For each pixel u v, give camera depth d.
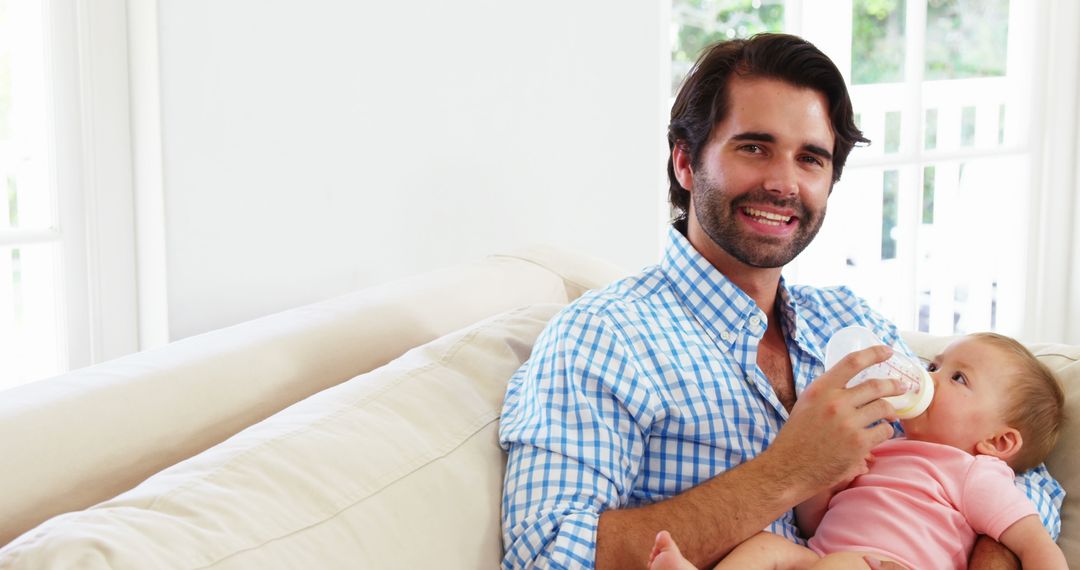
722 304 1.33
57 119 1.66
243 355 1.21
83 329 1.73
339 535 0.95
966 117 3.24
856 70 2.98
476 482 1.14
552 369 1.22
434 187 2.11
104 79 1.69
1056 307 3.49
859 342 1.29
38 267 1.69
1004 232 3.39
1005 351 1.37
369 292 1.52
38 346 1.70
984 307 3.39
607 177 2.43
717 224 1.31
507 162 2.24
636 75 2.44
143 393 1.08
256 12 1.80
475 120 2.17
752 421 1.28
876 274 3.14
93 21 1.66
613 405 1.21
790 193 1.29
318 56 1.89
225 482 0.94
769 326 1.41
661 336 1.28
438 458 1.11
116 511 0.85
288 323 1.34
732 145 1.30
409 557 0.99
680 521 1.11
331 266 1.96
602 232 2.44
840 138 1.35
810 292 1.51
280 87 1.85
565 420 1.18
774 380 1.38
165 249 1.74
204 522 0.87
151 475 1.04
